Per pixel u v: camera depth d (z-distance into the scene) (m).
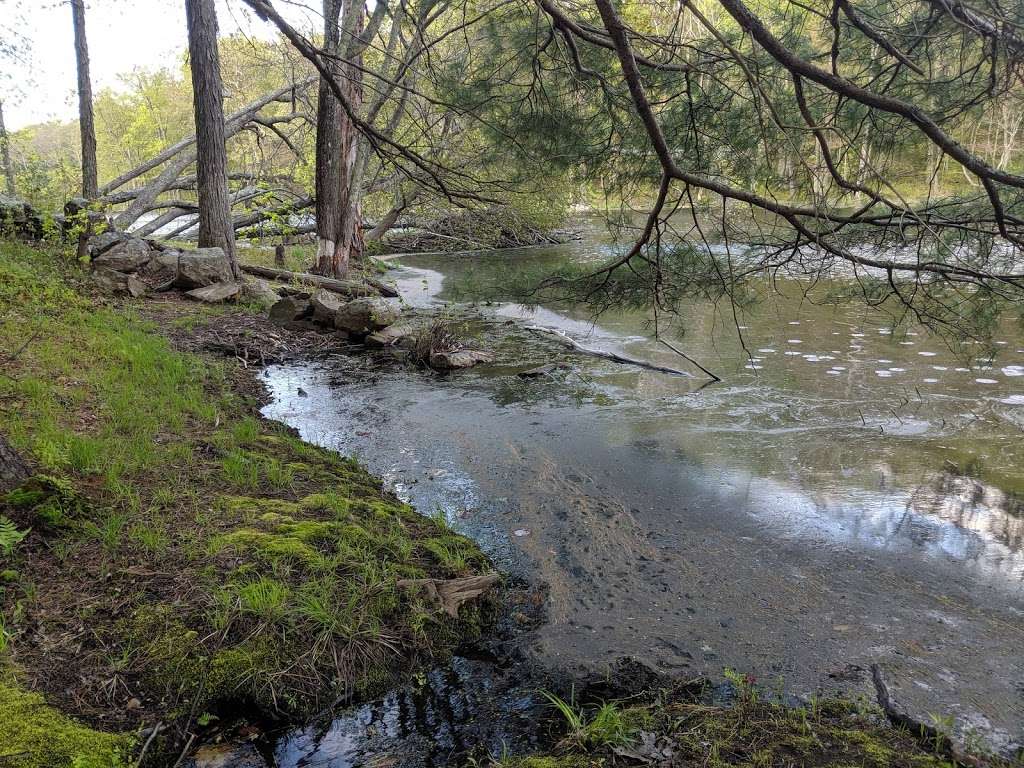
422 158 6.21
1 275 9.34
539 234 22.92
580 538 4.80
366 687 3.23
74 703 2.80
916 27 4.18
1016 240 4.31
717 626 3.75
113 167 52.84
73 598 3.34
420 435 6.88
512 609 3.97
